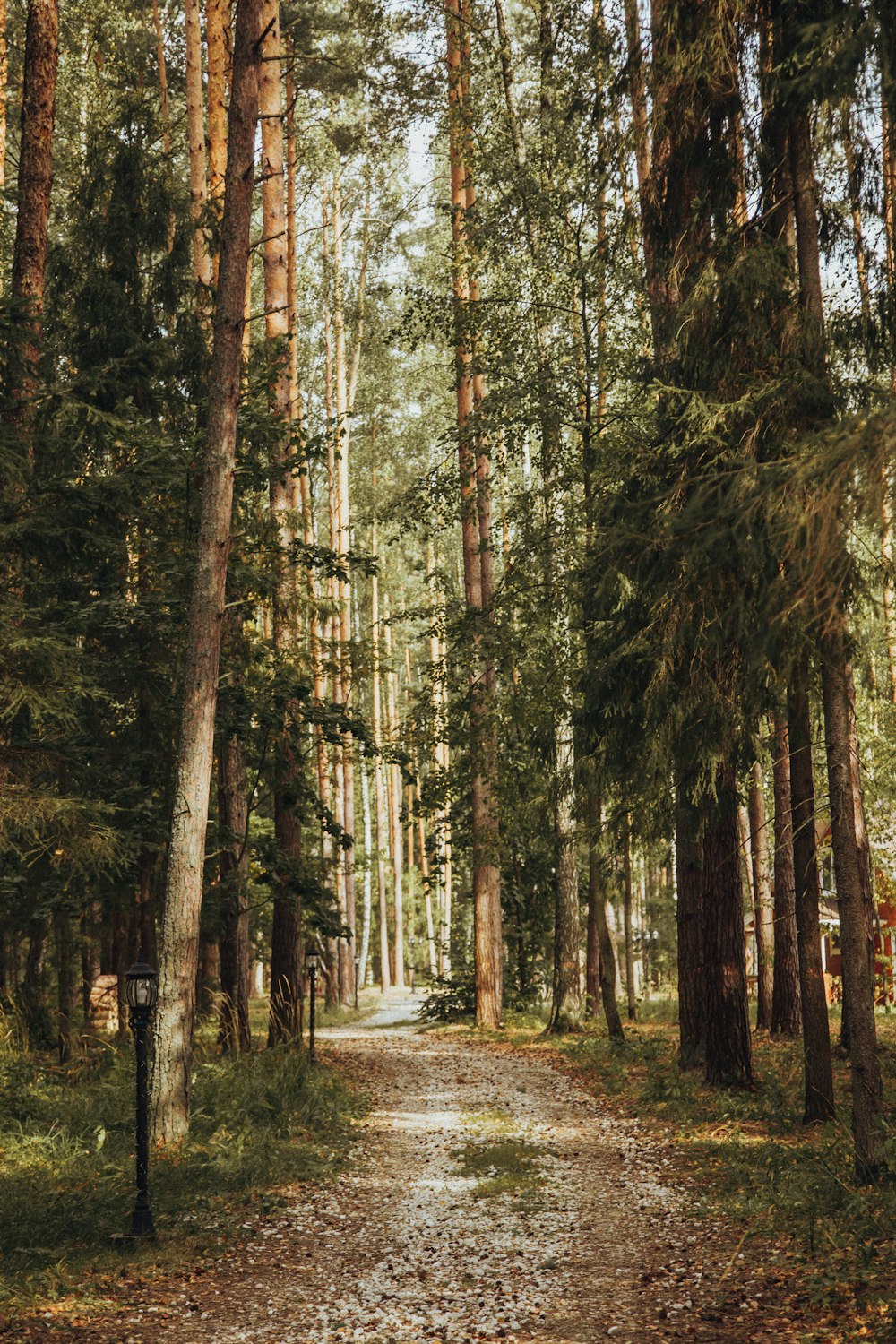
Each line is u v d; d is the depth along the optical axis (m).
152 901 16.55
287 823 19.61
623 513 9.85
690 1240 8.27
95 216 17.84
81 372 16.66
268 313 12.61
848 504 6.21
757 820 22.36
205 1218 9.10
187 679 12.05
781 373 9.68
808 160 9.59
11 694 11.51
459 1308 7.00
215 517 12.24
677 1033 23.09
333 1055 21.14
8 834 11.98
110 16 27.00
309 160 33.59
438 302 20.22
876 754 17.98
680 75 9.77
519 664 20.17
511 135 19.98
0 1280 7.18
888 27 6.97
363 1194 10.14
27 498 12.54
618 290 18.17
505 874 31.42
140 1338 6.47
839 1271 7.00
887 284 9.53
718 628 9.26
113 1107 12.56
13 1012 16.64
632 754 13.25
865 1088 9.15
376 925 66.12
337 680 22.89
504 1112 14.70
